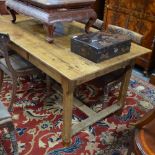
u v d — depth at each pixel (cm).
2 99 226
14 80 199
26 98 231
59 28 215
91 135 192
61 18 174
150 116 124
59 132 192
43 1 171
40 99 231
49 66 146
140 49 181
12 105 209
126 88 205
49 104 225
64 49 169
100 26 220
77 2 179
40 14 173
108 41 161
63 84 153
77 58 157
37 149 175
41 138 185
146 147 119
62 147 179
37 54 158
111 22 326
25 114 209
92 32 195
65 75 135
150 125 133
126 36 177
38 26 215
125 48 168
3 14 256
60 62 150
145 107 232
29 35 192
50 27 172
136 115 220
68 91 152
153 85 276
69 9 179
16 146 153
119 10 308
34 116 208
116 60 158
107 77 200
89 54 153
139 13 286
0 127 138
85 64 149
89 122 194
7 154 167
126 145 184
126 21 305
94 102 234
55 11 172
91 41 158
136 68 320
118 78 201
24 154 169
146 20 282
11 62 204
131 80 284
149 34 284
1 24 215
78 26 225
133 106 233
